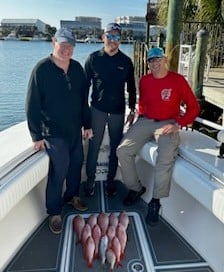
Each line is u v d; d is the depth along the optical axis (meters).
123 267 2.21
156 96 2.65
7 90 12.32
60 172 2.50
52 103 2.42
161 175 2.44
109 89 2.84
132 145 2.72
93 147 3.01
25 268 2.20
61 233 2.56
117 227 2.54
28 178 2.20
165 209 2.74
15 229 2.33
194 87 5.36
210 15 9.93
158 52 2.55
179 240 2.49
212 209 2.01
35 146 2.41
